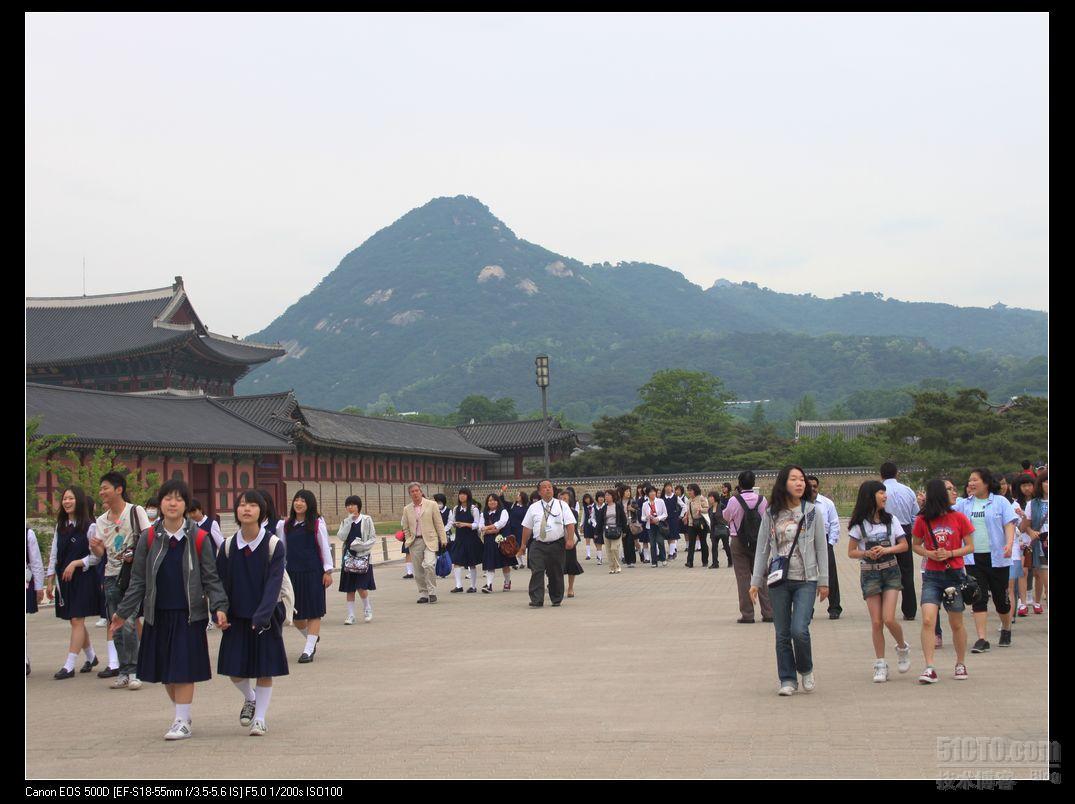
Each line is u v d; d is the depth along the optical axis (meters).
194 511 16.27
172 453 57.78
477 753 9.41
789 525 11.95
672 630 18.19
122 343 87.69
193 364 90.50
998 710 10.58
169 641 10.47
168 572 10.52
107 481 14.78
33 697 13.43
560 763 8.93
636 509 36.28
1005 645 15.30
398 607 24.30
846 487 81.81
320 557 16.12
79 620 15.32
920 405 73.56
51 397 54.72
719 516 33.69
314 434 74.81
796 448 102.75
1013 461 68.75
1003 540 15.03
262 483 68.69
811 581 11.85
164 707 12.53
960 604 12.53
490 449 109.12
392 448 86.25
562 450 110.31
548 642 17.12
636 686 12.63
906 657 13.06
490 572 27.86
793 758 8.84
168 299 91.75
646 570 34.03
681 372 138.25
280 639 10.76
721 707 11.16
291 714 11.66
